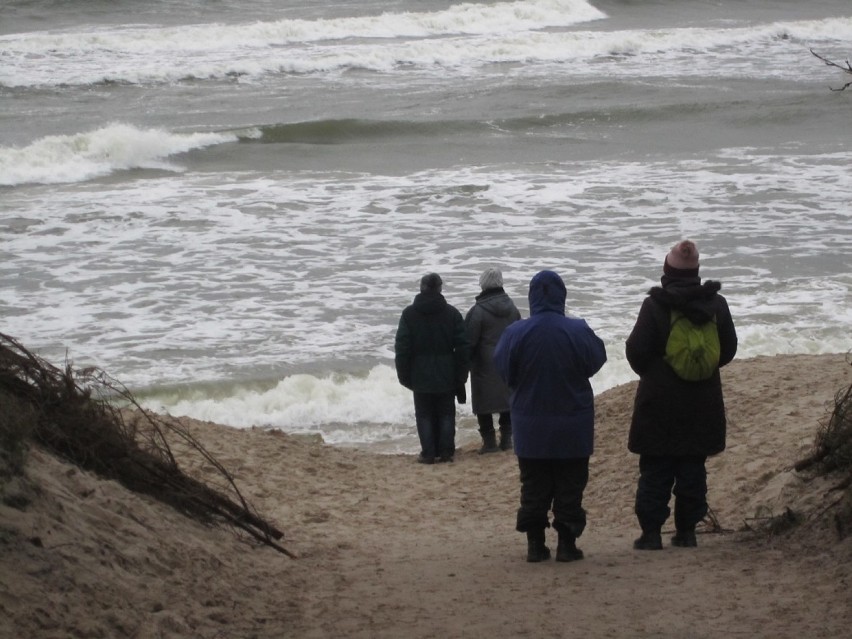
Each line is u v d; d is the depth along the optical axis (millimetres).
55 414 18078
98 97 99875
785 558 17547
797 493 20266
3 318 45281
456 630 14547
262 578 16906
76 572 13672
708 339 18500
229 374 39688
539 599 16156
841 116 90812
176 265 53000
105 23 130625
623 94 100625
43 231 58906
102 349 41844
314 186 69250
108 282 50344
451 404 32031
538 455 18594
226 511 19734
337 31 126750
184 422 31750
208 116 92750
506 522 24406
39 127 88250
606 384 38719
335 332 44188
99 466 18047
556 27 136125
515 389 18797
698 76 109250
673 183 68312
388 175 72562
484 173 72438
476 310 31953
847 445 19781
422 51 116500
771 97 97562
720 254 53250
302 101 98750
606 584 16906
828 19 139250
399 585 17312
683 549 19359
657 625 14391
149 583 14641
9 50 113750
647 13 147375
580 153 79875
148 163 77312
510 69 113875
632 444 19328
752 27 134250
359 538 22266
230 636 13852
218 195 67000
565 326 18562
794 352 40656
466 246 55656
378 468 30688
